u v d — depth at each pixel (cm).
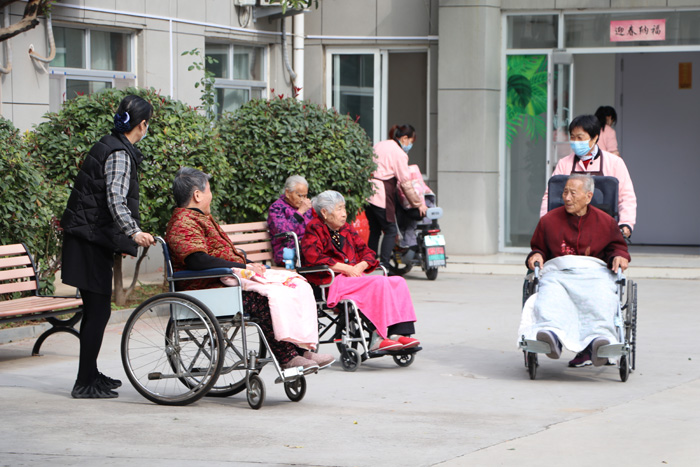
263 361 675
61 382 751
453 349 898
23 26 1023
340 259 827
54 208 971
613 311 744
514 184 1588
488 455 541
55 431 591
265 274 701
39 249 988
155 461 527
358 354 796
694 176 1684
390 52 1641
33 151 1011
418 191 1355
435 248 1359
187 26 1393
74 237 685
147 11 1326
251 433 591
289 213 991
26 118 1167
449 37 1545
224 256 705
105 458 532
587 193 776
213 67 1476
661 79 1683
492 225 1570
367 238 1374
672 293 1244
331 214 820
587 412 651
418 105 1638
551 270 779
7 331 905
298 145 1184
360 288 800
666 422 620
